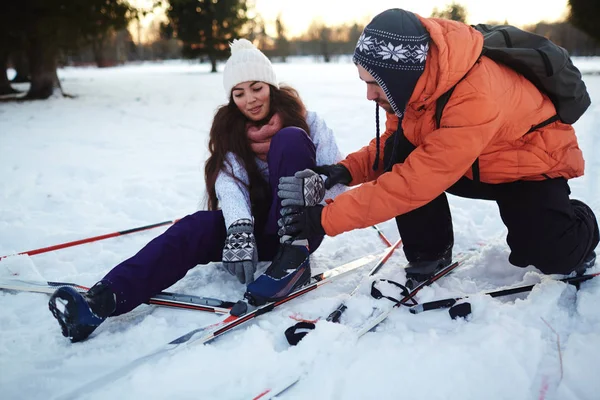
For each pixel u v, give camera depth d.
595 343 1.58
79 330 1.74
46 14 9.78
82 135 6.53
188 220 2.05
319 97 9.43
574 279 1.95
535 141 1.77
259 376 1.54
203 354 1.64
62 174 4.48
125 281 1.81
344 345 1.65
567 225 1.77
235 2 25.66
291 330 1.74
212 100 10.63
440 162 1.67
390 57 1.62
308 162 2.07
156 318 1.91
